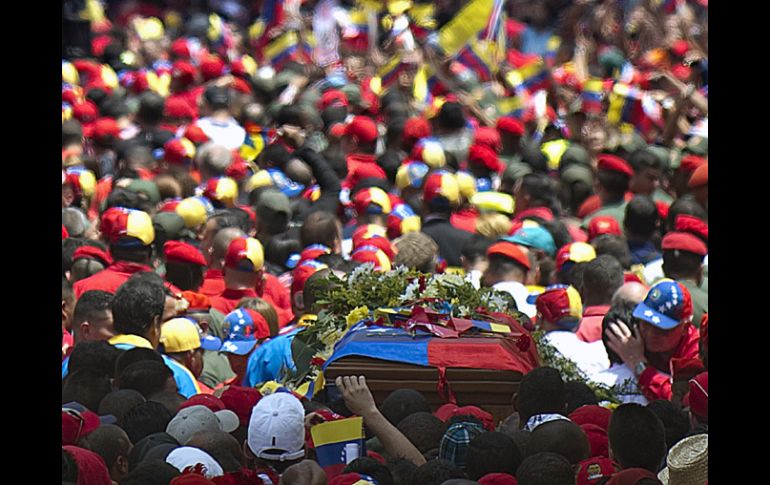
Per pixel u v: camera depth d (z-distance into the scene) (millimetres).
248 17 92875
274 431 16375
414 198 40406
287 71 61188
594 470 15570
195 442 16578
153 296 22453
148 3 90125
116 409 18219
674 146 49688
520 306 27281
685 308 22141
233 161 42531
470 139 47312
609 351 22781
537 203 37312
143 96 50656
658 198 40875
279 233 34125
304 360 22109
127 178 39656
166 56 73125
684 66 68938
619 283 25891
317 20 72812
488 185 42625
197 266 27641
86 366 19578
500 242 28922
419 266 27219
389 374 19875
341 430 16672
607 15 75562
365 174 42312
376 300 22406
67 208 35250
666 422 18109
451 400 19828
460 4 71250
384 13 71688
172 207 33906
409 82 61406
